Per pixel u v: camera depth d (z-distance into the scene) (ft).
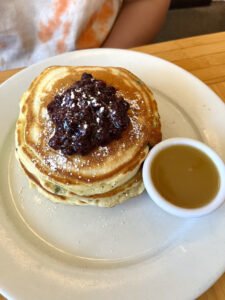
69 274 0.70
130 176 0.78
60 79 0.86
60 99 0.77
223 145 0.88
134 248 0.75
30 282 0.67
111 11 1.31
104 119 0.73
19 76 1.00
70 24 1.21
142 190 0.81
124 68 0.99
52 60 1.04
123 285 0.68
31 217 0.80
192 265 0.70
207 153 0.78
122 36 1.33
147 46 1.13
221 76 1.06
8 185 0.86
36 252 0.73
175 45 1.13
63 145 0.73
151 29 1.39
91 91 0.75
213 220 0.75
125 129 0.77
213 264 0.70
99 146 0.75
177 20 2.12
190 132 0.93
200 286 0.67
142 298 0.66
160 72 1.02
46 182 0.76
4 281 0.67
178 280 0.68
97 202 0.79
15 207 0.82
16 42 1.24
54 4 1.17
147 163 0.77
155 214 0.80
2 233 0.75
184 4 2.17
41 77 0.88
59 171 0.74
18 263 0.70
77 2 1.18
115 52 1.06
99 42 1.31
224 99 1.01
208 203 0.72
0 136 0.92
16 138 0.81
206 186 0.75
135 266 0.71
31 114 0.81
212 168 0.77
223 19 2.13
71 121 0.71
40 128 0.78
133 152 0.76
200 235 0.74
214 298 0.69
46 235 0.77
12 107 0.96
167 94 0.99
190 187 0.75
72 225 0.79
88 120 0.72
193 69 1.07
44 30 1.23
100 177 0.74
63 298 0.66
